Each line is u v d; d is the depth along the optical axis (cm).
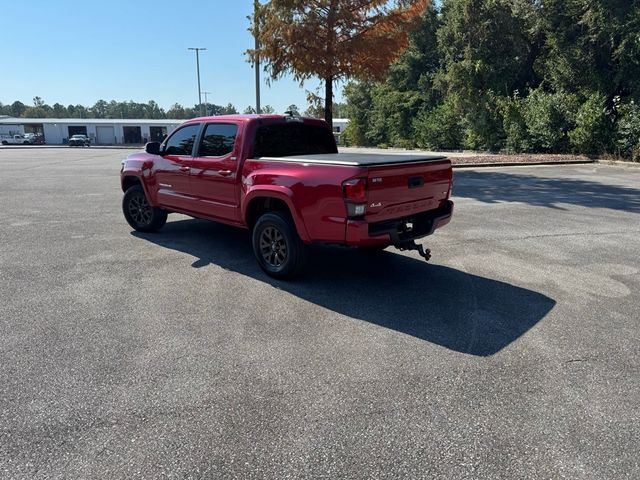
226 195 597
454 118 3195
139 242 724
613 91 2295
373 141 4781
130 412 298
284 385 330
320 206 479
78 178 1641
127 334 408
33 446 266
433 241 740
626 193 1233
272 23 1405
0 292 505
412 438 275
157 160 701
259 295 505
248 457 259
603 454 263
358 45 1426
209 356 371
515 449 267
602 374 348
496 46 2784
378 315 454
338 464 254
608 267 607
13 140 6319
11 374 341
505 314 457
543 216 938
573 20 2342
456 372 349
